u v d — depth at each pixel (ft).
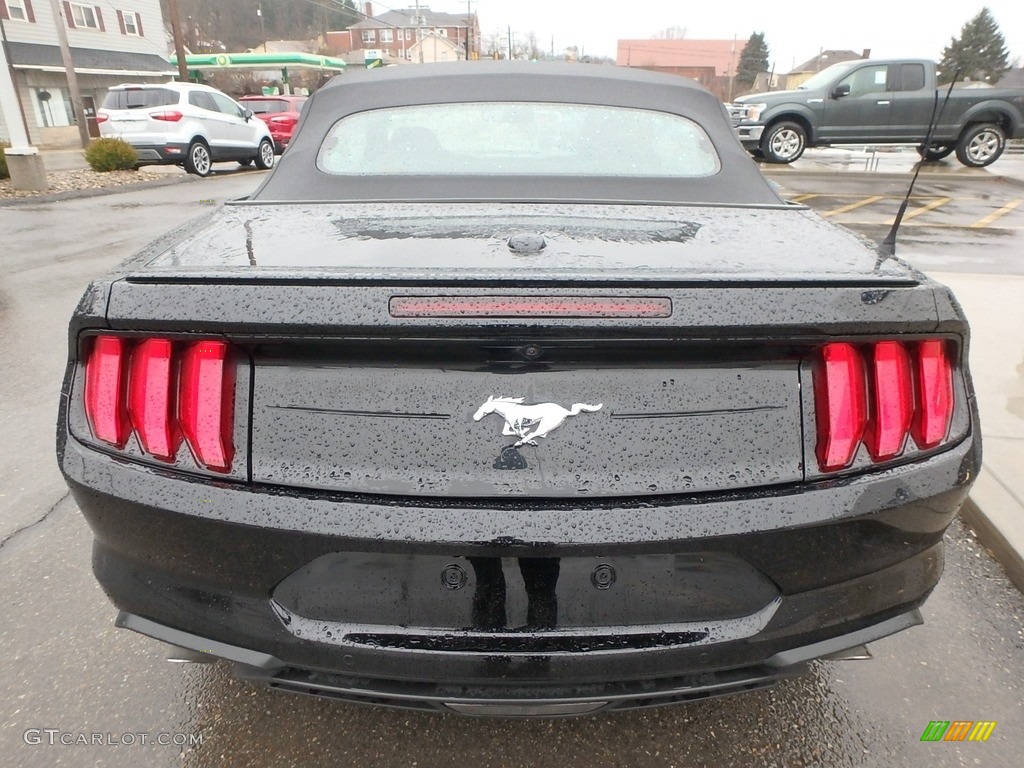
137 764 6.18
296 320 4.56
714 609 4.92
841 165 56.65
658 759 6.25
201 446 4.79
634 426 4.76
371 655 4.86
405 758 6.24
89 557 9.01
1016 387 13.06
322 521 4.64
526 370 4.73
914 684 7.08
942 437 5.02
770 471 4.83
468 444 4.73
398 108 8.53
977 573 8.79
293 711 6.72
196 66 156.35
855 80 49.01
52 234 30.32
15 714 6.65
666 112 8.59
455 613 4.83
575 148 8.29
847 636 5.24
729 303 4.61
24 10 107.45
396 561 4.77
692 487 4.76
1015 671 7.27
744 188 8.04
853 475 4.87
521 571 4.73
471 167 8.07
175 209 37.42
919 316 4.76
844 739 6.46
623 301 4.56
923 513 5.02
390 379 4.75
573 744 6.38
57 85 113.70
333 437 4.78
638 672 4.91
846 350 4.78
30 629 7.74
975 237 28.60
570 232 6.09
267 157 62.39
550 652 4.81
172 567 5.03
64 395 5.18
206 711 6.71
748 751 6.34
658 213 6.98
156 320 4.66
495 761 6.22
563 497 4.71
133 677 7.11
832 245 5.91
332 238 5.90
